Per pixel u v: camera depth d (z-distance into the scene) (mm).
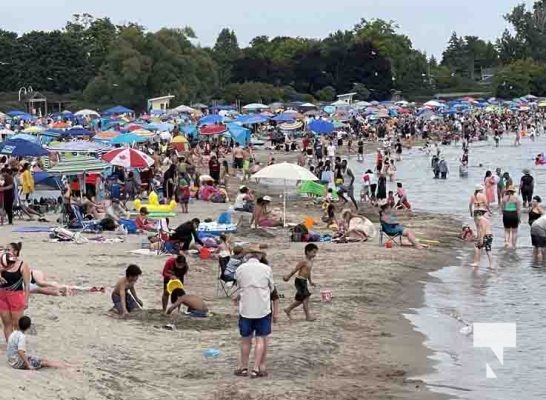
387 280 23703
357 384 14016
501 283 24078
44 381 12359
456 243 31141
